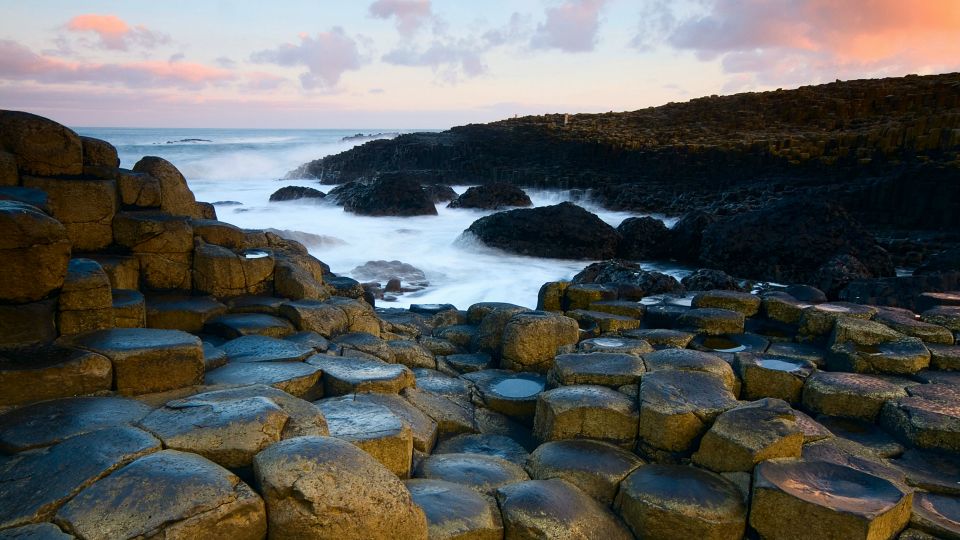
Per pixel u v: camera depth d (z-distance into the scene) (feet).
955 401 18.04
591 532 13.03
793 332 25.59
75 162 22.29
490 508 13.33
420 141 139.03
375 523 10.67
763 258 47.39
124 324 18.25
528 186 103.91
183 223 23.76
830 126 111.45
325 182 130.52
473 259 54.85
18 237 14.19
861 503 12.76
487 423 19.88
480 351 25.93
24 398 13.42
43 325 14.94
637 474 14.82
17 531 9.45
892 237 56.29
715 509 13.38
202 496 9.98
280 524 10.43
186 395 15.14
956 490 14.85
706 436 15.07
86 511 9.70
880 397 18.37
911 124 78.38
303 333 22.22
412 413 17.38
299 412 13.70
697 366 19.10
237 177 144.46
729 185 83.30
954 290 32.12
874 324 22.85
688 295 31.78
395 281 43.39
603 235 54.70
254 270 24.86
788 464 14.23
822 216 47.16
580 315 27.20
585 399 17.24
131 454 11.23
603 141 105.70
